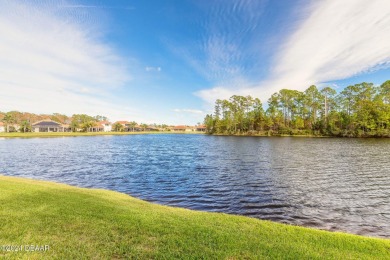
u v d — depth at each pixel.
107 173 21.94
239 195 14.25
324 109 90.06
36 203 8.24
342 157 30.61
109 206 8.41
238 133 108.19
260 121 99.75
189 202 13.00
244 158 31.03
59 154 36.75
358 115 75.25
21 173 21.92
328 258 5.03
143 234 5.95
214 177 19.56
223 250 5.22
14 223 6.35
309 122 91.62
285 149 41.72
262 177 19.25
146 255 4.88
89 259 4.68
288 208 11.88
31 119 154.50
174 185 17.02
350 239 6.24
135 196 14.28
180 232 6.17
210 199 13.51
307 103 90.56
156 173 21.78
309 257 5.05
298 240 6.02
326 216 10.77
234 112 111.94
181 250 5.15
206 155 35.62
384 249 5.63
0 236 5.57
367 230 9.23
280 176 19.58
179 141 73.44
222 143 60.28
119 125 159.12
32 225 6.27
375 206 12.13
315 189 15.51
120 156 35.31
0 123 119.25
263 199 13.41
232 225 7.03
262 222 7.60
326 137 80.06
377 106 72.62
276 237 6.16
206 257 4.87
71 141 67.88
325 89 88.81
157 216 7.53
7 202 8.23
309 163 26.14
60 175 21.06
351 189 15.47
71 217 6.94
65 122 163.38
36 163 27.80
